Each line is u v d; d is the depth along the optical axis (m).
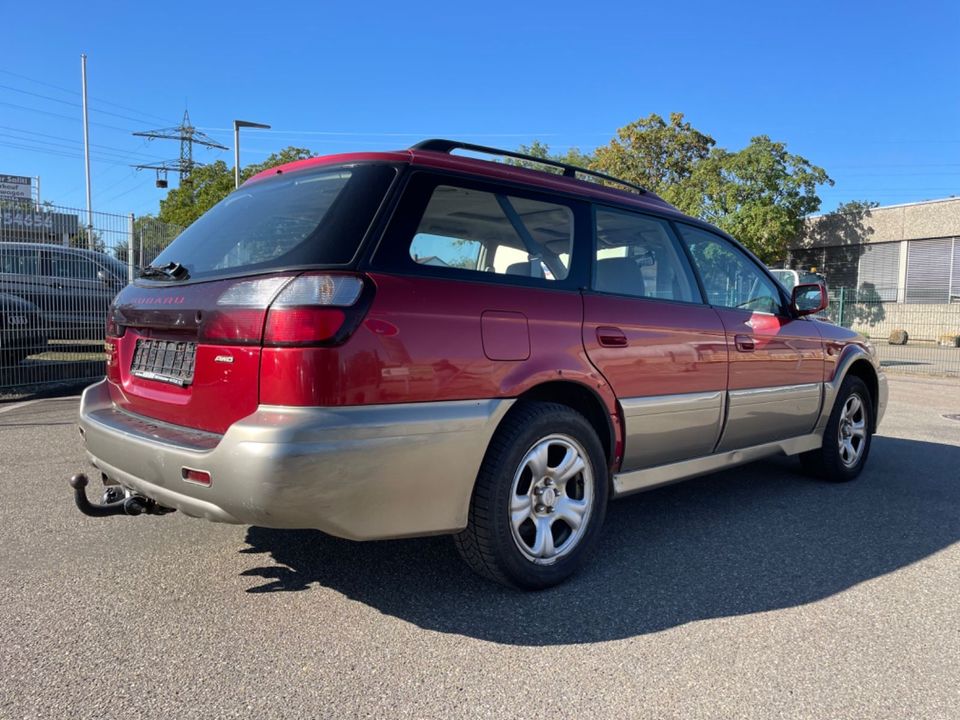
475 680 2.46
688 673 2.53
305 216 2.87
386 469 2.60
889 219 28.30
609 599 3.14
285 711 2.26
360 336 2.55
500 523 2.95
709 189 28.42
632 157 31.75
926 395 11.17
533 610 3.01
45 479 4.95
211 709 2.26
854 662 2.63
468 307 2.89
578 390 3.35
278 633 2.77
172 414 2.93
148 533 3.86
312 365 2.47
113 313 3.48
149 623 2.84
